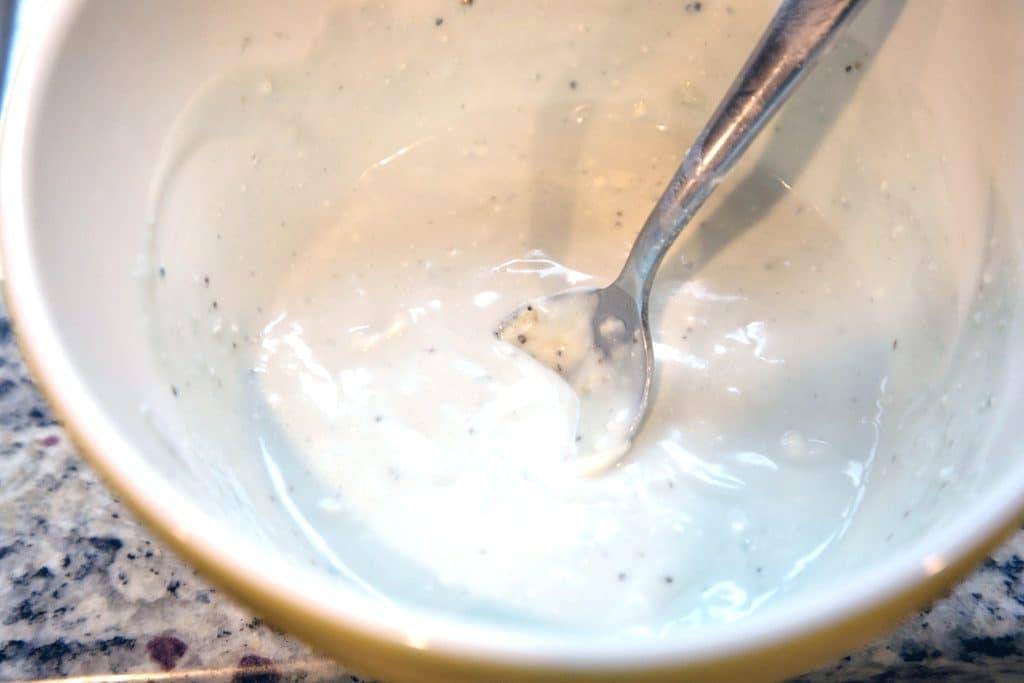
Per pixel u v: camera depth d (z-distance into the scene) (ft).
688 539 1.10
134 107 1.09
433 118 1.34
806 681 1.04
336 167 1.31
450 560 1.09
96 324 0.98
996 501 0.85
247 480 1.10
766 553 1.09
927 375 1.13
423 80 1.31
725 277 1.26
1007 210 1.07
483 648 0.79
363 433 1.16
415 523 1.11
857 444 1.15
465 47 1.30
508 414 1.18
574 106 1.35
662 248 1.18
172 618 1.04
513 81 1.34
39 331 0.92
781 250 1.27
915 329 1.17
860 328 1.21
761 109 1.10
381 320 1.24
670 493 1.13
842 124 1.24
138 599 1.05
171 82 1.13
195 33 1.14
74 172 1.02
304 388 1.19
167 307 1.11
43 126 1.00
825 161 1.27
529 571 1.08
